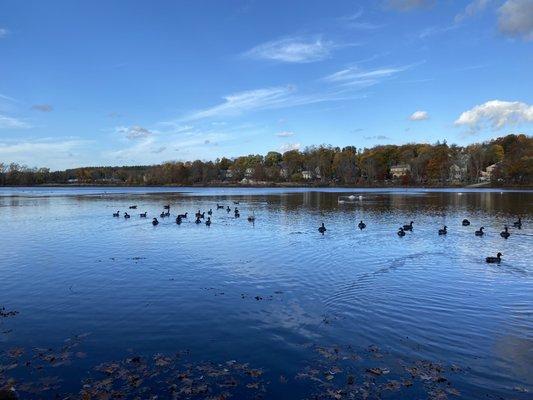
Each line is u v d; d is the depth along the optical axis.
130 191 170.75
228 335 16.80
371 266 28.66
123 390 12.85
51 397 12.46
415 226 50.25
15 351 15.39
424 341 16.23
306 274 26.41
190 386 13.09
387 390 12.84
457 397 12.46
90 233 44.41
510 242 38.44
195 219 57.94
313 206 81.81
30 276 25.98
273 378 13.58
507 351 15.38
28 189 199.00
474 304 20.55
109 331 17.22
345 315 19.00
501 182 176.38
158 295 21.98
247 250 34.41
